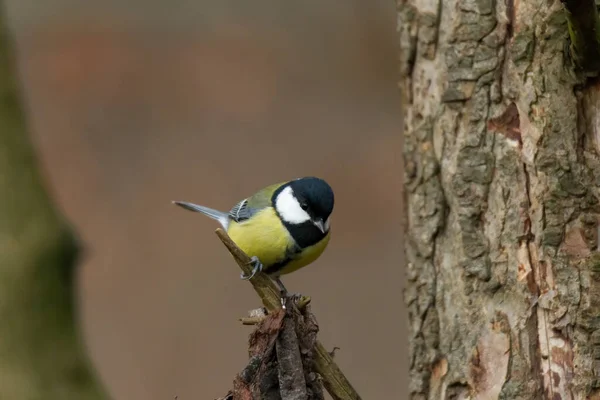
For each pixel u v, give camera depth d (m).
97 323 14.44
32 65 18.08
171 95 18.19
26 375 9.67
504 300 6.20
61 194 16.39
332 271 15.30
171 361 13.91
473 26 6.45
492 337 6.21
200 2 19.70
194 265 15.38
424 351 6.72
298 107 18.05
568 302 5.86
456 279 6.51
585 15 5.46
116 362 13.89
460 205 6.45
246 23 19.34
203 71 18.52
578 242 5.90
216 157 17.20
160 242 15.82
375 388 13.32
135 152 17.27
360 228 16.06
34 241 10.24
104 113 17.80
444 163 6.67
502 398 6.09
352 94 18.33
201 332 14.32
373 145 17.33
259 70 18.61
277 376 5.66
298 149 17.30
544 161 6.02
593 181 5.91
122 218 16.17
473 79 6.44
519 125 6.22
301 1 19.47
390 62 18.61
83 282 15.09
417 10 6.98
